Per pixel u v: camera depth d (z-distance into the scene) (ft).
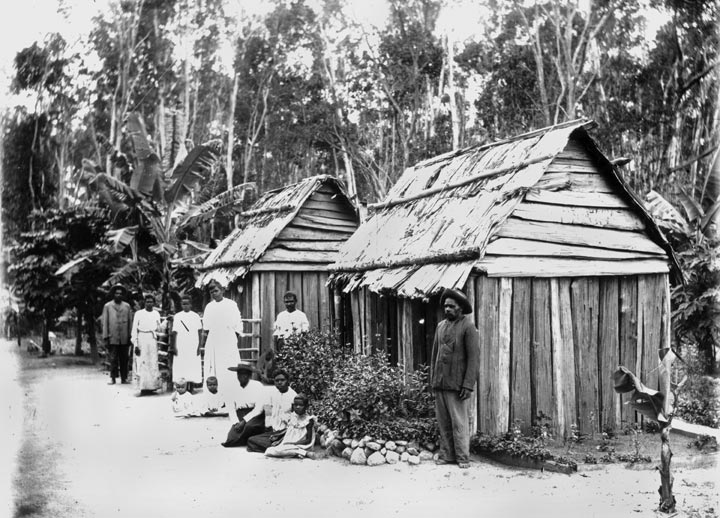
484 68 76.48
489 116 75.66
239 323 41.27
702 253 42.45
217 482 24.89
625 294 30.37
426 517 20.15
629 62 66.28
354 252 39.04
